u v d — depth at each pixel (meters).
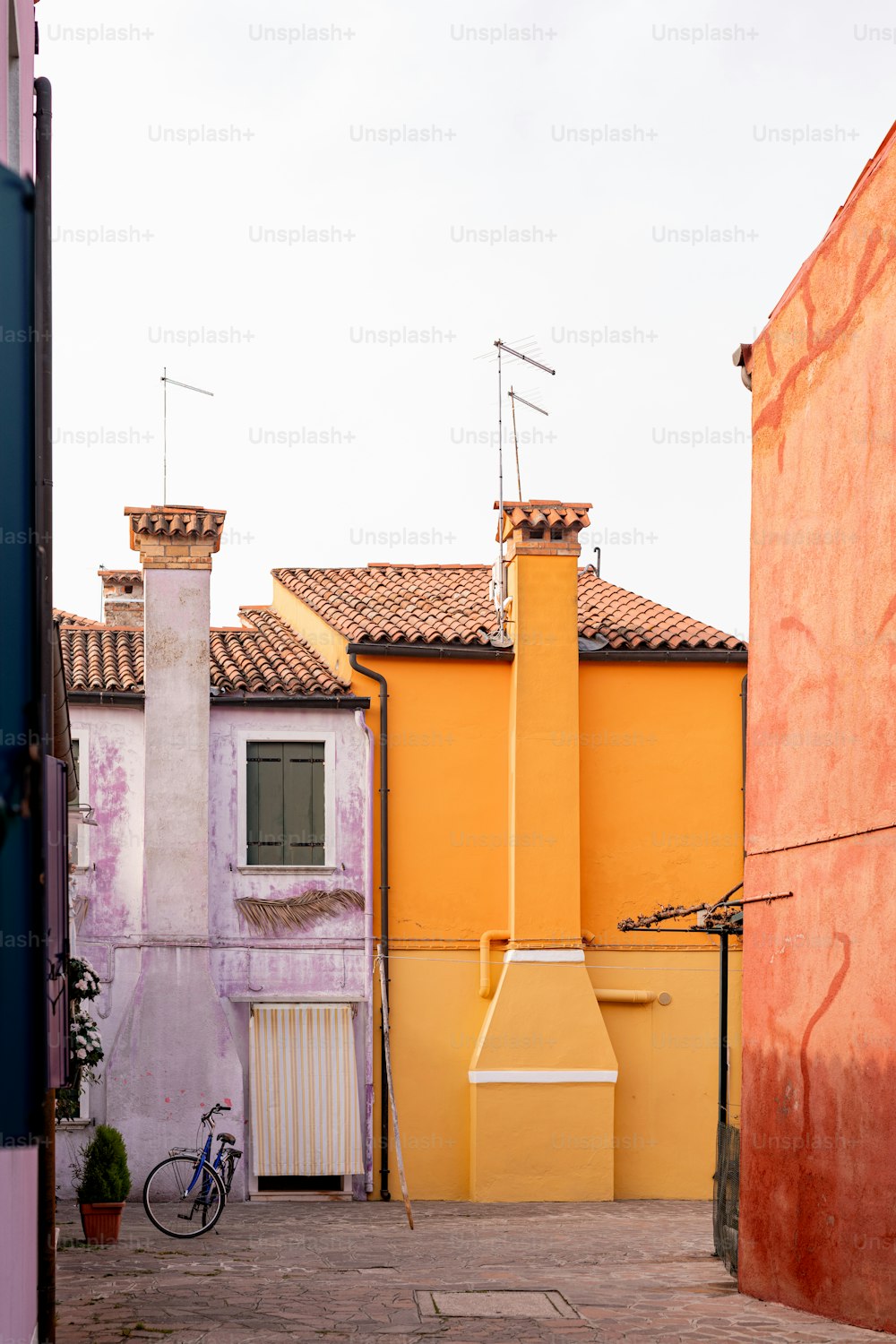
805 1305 12.34
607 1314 12.09
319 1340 10.82
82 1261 15.77
